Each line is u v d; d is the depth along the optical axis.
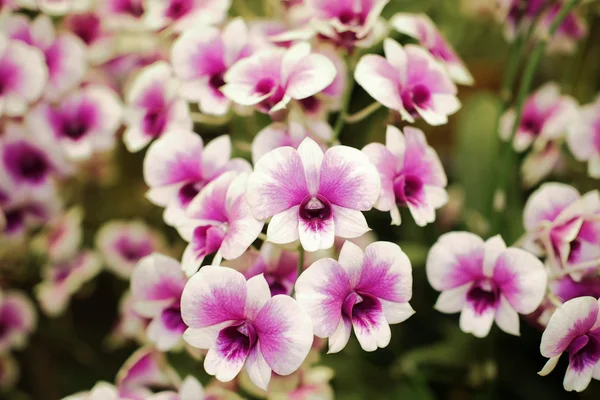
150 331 0.52
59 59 0.61
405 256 0.46
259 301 0.45
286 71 0.50
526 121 0.66
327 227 0.46
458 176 0.71
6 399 0.70
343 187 0.46
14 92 0.58
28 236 0.69
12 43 0.58
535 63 0.57
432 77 0.52
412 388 0.62
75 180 0.71
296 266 0.50
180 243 0.70
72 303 0.73
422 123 0.80
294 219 0.46
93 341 0.72
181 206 0.52
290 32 0.54
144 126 0.56
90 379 0.70
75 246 0.66
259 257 0.49
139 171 0.74
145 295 0.52
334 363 0.63
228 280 0.46
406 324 0.67
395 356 0.64
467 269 0.50
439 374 0.63
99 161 0.71
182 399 0.51
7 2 0.60
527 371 0.65
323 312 0.45
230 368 0.45
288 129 0.51
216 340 0.46
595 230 0.51
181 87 0.54
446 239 0.50
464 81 0.56
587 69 0.75
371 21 0.52
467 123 0.71
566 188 0.53
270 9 0.62
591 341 0.47
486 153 0.69
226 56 0.54
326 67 0.49
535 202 0.53
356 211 0.46
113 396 0.52
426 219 0.50
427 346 0.65
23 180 0.64
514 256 0.49
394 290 0.47
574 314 0.46
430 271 0.51
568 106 0.64
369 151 0.48
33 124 0.60
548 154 0.65
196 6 0.57
